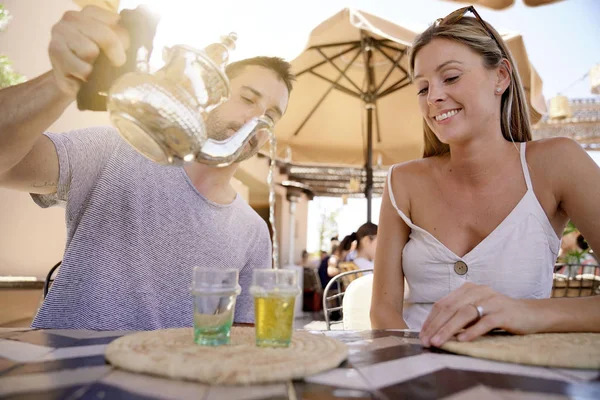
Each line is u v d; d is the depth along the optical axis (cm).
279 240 1040
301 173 912
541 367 75
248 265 174
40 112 94
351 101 461
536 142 156
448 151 176
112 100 78
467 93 145
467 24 149
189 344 81
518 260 146
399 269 170
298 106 455
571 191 145
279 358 71
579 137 870
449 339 91
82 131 149
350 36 411
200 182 160
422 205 166
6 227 349
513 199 152
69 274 139
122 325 140
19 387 57
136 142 85
